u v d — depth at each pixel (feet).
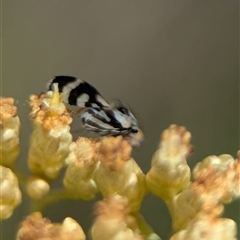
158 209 0.48
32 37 0.51
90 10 0.51
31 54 0.51
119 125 0.44
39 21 0.51
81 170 0.44
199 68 0.50
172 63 0.50
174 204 0.43
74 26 0.51
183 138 0.44
